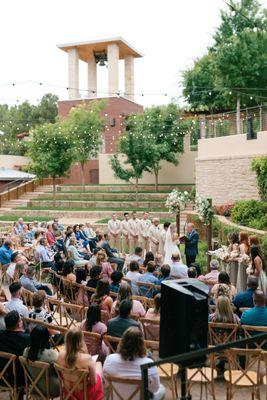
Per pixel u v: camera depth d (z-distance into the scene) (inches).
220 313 267.7
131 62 1998.0
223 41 1201.4
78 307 319.3
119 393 192.7
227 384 223.8
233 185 904.3
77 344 200.7
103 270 436.1
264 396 243.3
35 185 1569.9
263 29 1208.8
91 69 1973.4
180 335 177.5
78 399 200.2
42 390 217.0
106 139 1713.8
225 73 1088.8
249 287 310.7
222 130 950.4
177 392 239.1
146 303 341.1
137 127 1332.4
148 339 272.7
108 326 250.4
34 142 1332.4
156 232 695.1
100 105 1622.8
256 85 1096.2
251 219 730.8
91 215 1216.2
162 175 1525.6
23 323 278.8
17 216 1238.9
